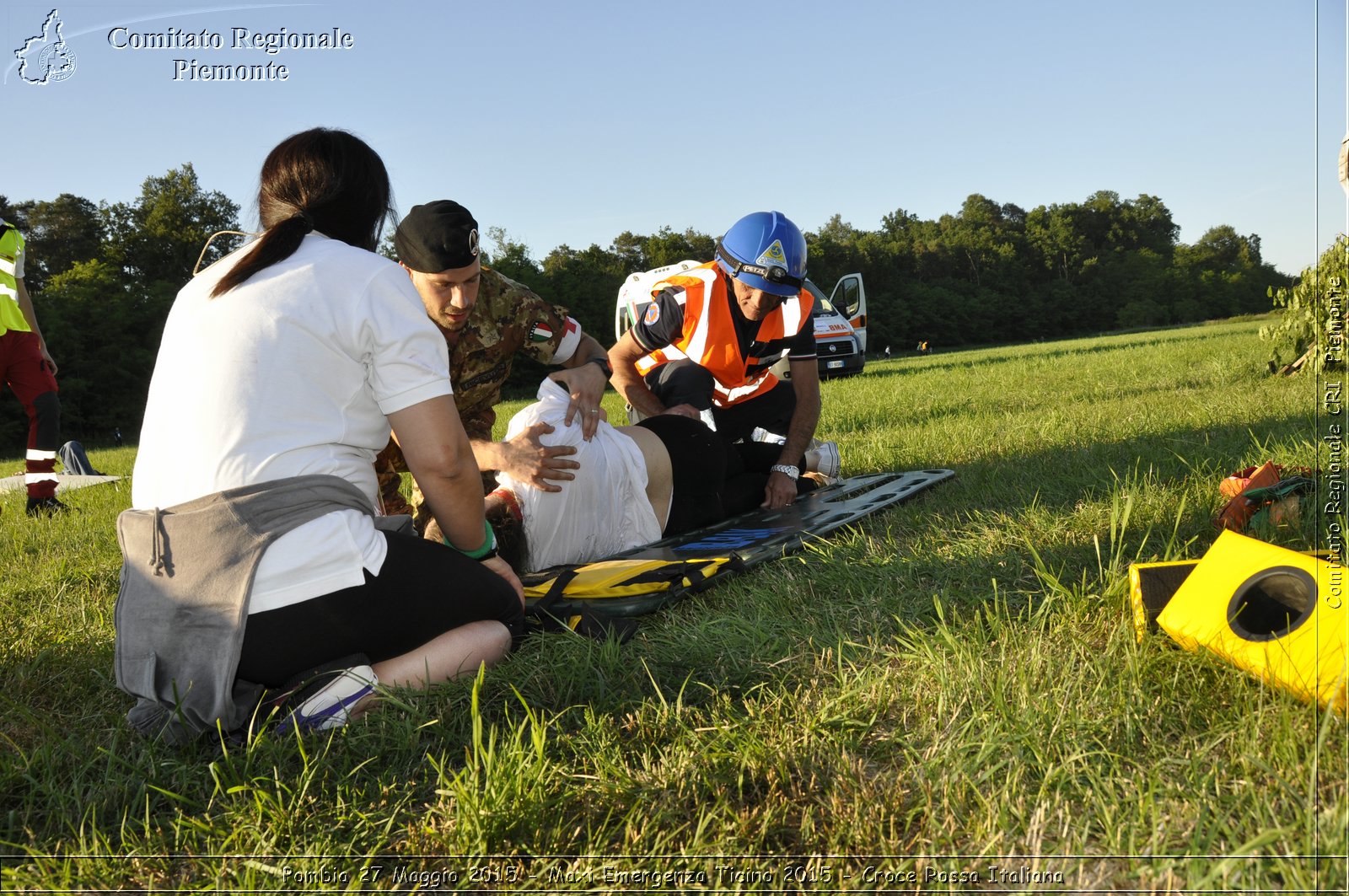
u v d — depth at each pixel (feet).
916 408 27.89
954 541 9.90
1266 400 19.58
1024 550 9.26
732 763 5.59
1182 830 4.61
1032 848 4.64
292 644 6.17
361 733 6.17
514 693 6.45
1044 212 375.04
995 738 5.47
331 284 6.29
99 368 115.65
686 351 14.06
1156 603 6.69
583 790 5.41
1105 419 19.33
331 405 6.34
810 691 6.53
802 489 14.25
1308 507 9.14
